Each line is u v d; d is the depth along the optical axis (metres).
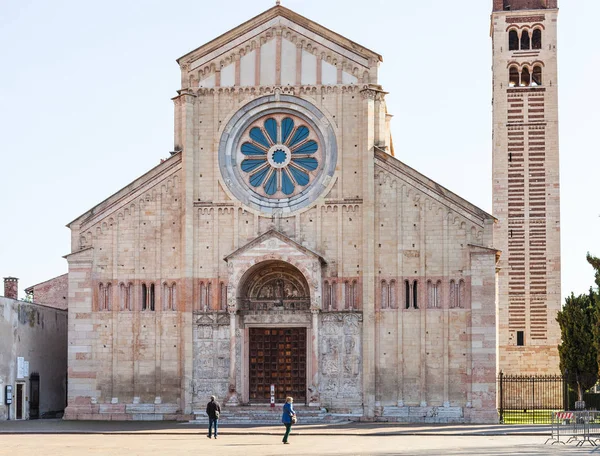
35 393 93.19
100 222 87.44
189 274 85.88
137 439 68.19
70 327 86.56
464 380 82.38
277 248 84.81
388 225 84.75
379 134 86.00
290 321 86.44
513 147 111.69
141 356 85.94
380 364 83.69
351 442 65.44
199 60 88.69
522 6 114.88
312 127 87.50
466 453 56.56
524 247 110.75
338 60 87.38
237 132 88.00
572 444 63.47
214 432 69.25
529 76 118.25
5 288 107.19
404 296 83.94
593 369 98.62
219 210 87.06
